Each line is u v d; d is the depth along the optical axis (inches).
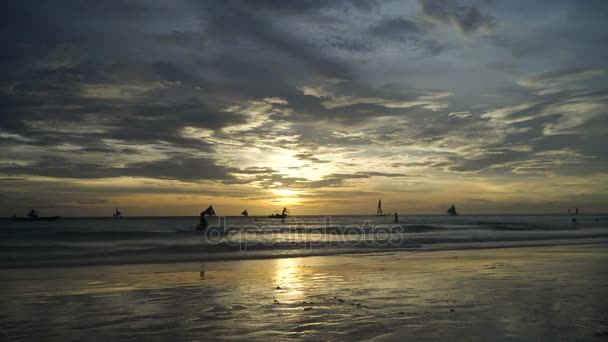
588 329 262.4
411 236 1304.1
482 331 258.2
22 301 362.9
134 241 1035.9
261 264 644.7
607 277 487.2
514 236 1311.5
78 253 750.5
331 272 543.8
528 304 339.0
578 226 2081.7
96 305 345.7
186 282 466.0
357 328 269.1
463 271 544.4
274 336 253.9
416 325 274.8
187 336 255.6
